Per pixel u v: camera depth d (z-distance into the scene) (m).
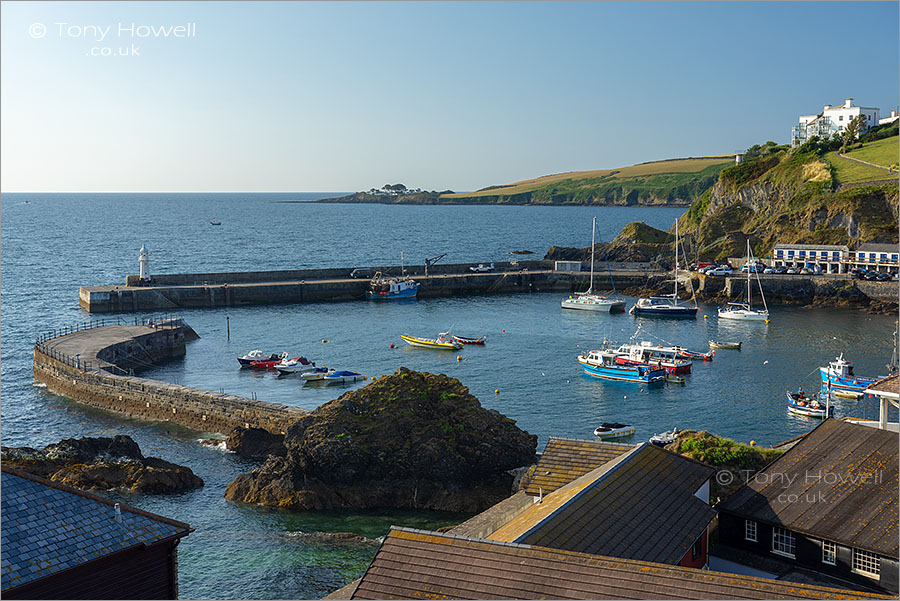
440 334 113.44
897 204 159.00
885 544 28.42
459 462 52.72
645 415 74.94
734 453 43.19
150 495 52.81
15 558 21.16
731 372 91.44
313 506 50.94
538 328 120.88
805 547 30.41
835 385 82.00
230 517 49.78
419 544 24.53
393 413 55.44
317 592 40.38
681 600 20.45
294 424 56.09
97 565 22.67
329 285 150.38
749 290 139.12
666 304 136.75
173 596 24.88
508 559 23.23
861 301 138.25
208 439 67.56
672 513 29.73
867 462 33.53
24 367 93.56
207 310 136.50
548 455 38.16
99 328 105.56
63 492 23.98
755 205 197.25
